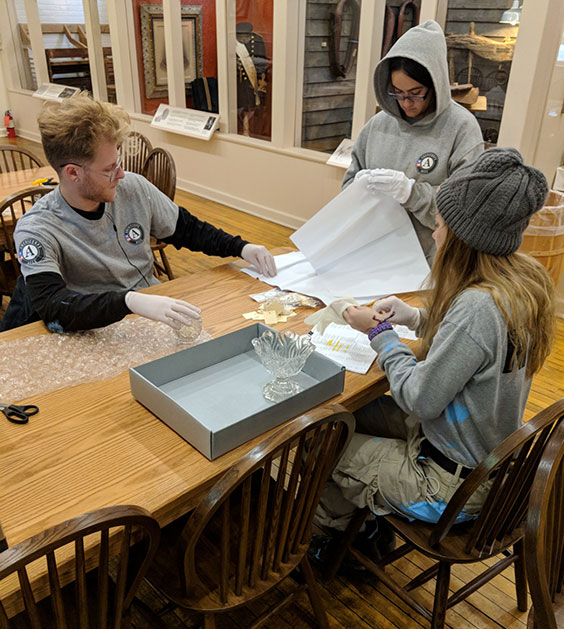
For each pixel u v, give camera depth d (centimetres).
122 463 109
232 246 195
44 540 74
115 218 179
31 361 140
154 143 566
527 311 112
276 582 117
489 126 324
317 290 182
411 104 184
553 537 107
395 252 191
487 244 112
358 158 217
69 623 106
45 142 154
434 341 117
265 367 132
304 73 415
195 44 489
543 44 283
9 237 241
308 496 116
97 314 146
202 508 95
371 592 165
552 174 329
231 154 486
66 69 668
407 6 339
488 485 131
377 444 142
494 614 159
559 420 113
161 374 133
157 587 117
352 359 148
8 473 106
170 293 179
